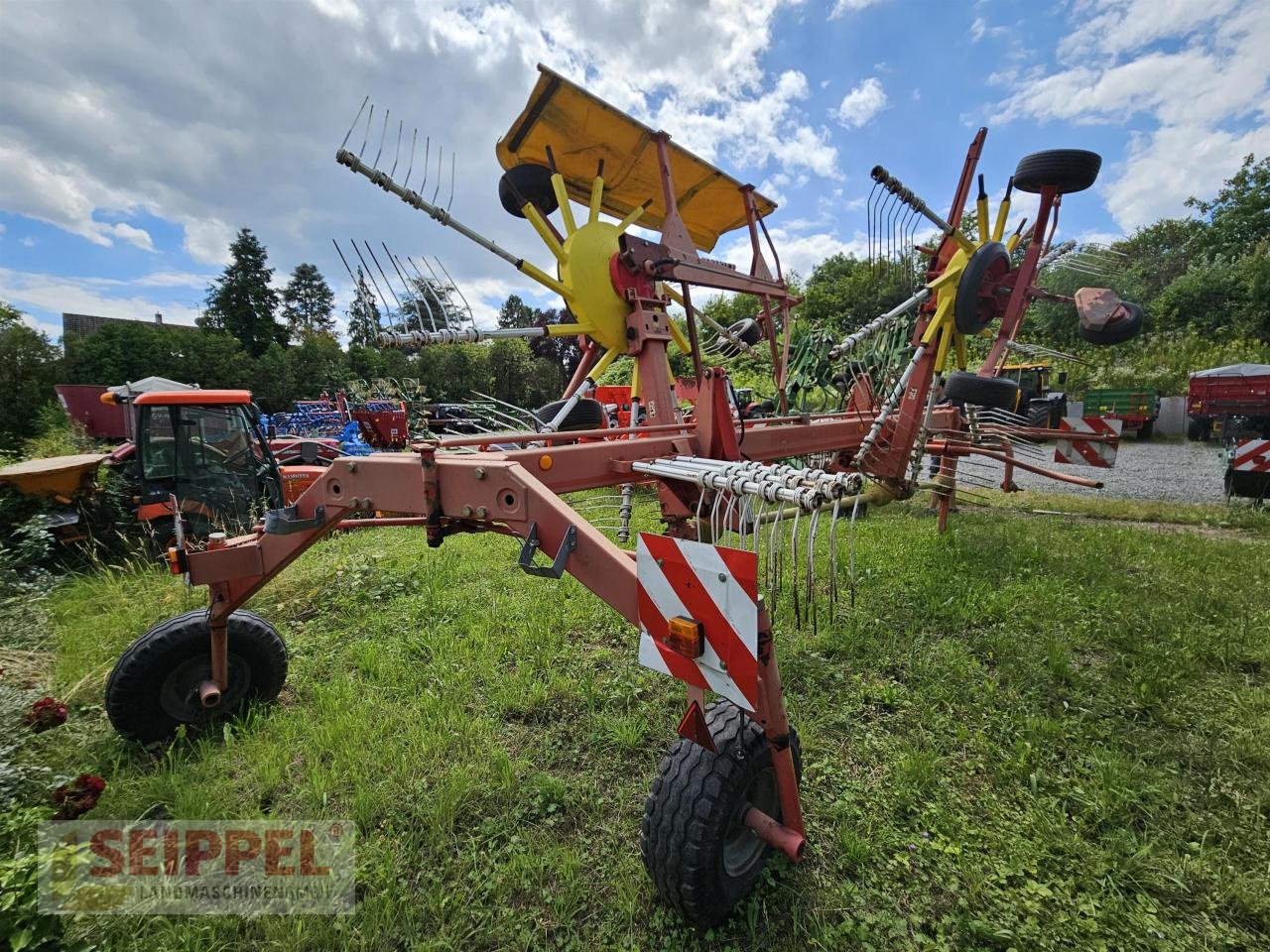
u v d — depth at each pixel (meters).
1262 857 2.11
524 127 4.67
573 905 1.97
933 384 5.18
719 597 1.56
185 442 6.08
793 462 6.19
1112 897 1.93
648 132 4.81
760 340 6.88
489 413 4.20
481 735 2.88
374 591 4.88
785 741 1.84
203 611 3.02
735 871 1.89
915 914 1.91
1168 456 14.09
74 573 5.65
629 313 4.53
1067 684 3.31
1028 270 5.05
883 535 6.17
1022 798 2.43
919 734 2.86
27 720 2.53
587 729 2.97
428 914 1.96
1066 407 18.62
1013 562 5.17
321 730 2.89
